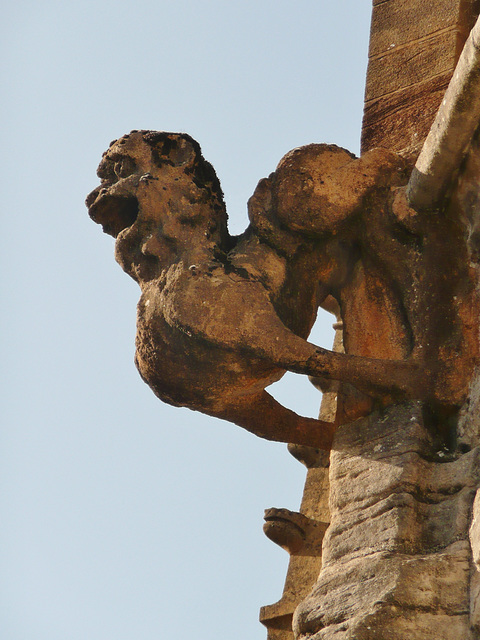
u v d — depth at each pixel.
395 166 22.62
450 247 21.80
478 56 19.52
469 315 21.47
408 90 25.83
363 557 19.77
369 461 20.91
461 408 21.02
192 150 22.73
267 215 22.39
